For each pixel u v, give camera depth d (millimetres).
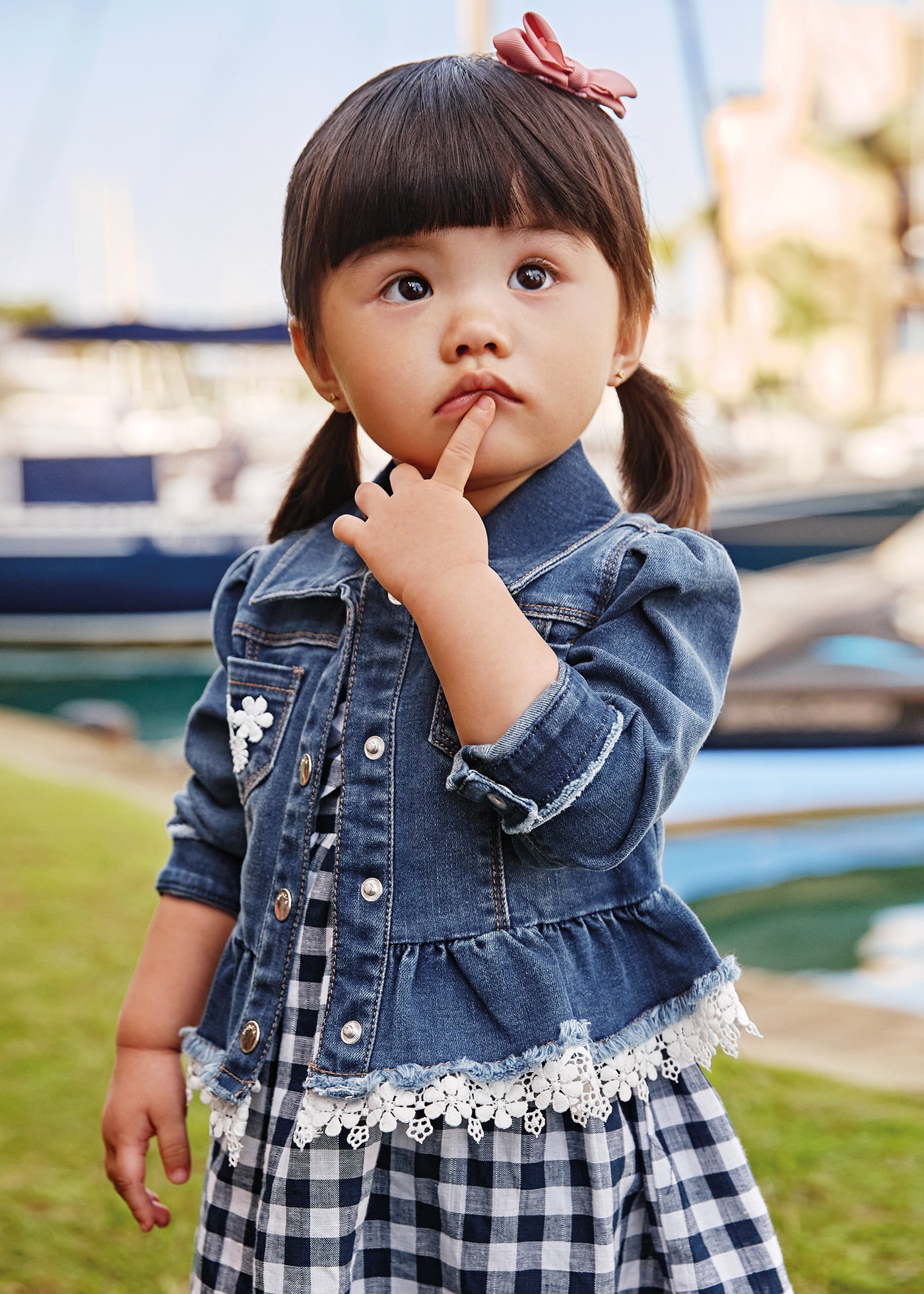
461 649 911
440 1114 931
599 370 1010
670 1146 1029
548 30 1053
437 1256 983
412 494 960
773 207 9008
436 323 961
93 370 8531
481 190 945
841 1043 2566
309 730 1065
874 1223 1800
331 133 1027
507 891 977
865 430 7828
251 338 8617
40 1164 2047
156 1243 1827
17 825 4461
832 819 4812
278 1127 992
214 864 1205
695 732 965
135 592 8258
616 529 1062
